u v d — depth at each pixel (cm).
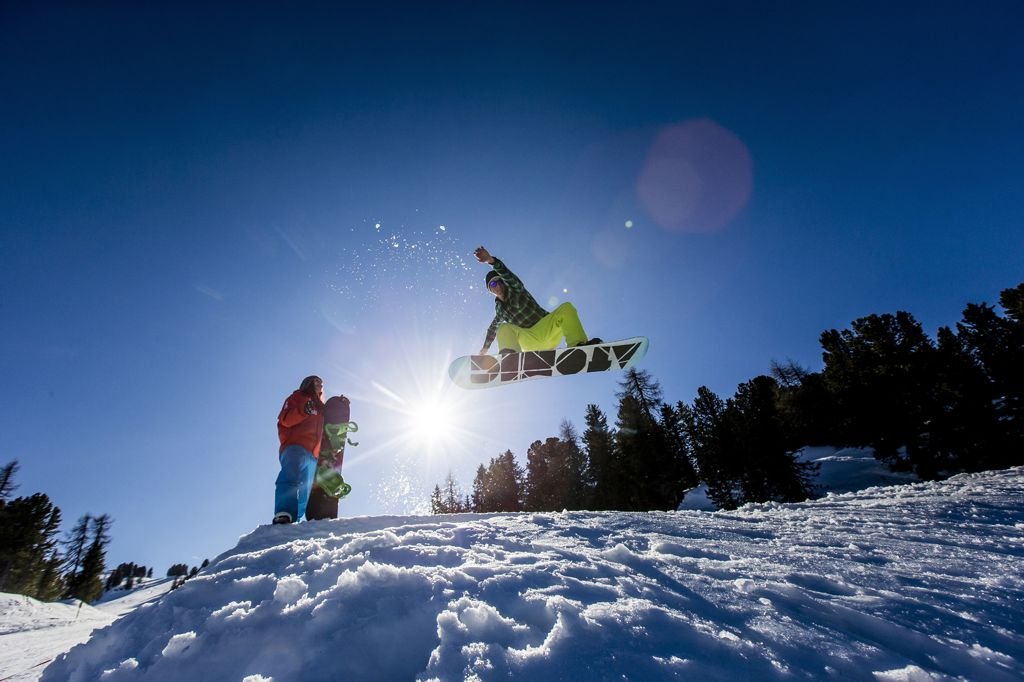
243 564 214
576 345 518
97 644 162
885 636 136
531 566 185
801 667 115
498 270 546
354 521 316
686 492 2730
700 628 132
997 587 174
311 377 401
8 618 680
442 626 135
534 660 116
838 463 2580
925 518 344
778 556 217
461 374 579
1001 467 1959
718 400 2805
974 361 2234
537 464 3522
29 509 3362
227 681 129
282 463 354
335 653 131
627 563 198
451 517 324
